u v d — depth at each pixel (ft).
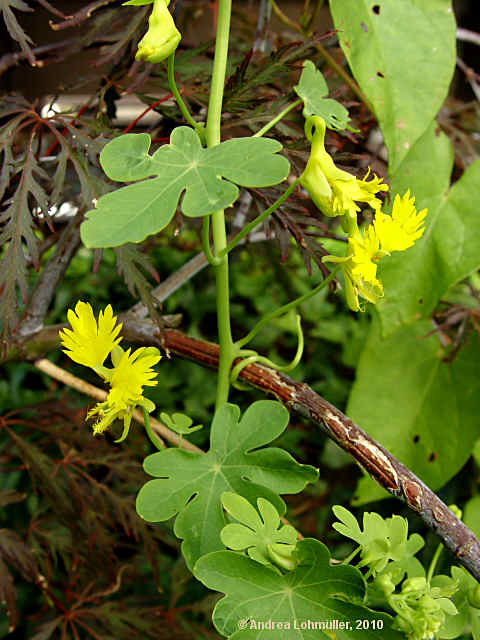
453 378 1.40
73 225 1.05
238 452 0.79
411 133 1.03
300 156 1.01
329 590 0.72
